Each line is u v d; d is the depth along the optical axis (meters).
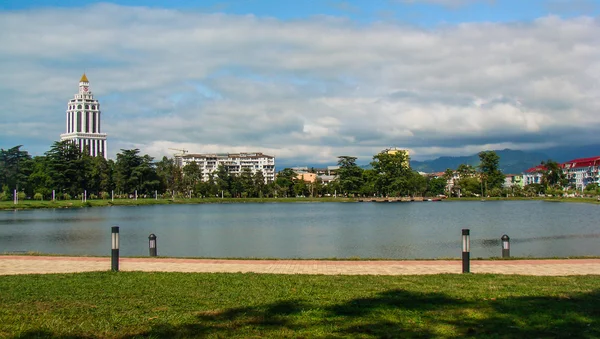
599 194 176.12
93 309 12.34
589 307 12.10
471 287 15.05
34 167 151.88
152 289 14.97
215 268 20.50
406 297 13.52
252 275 17.83
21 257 24.34
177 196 190.12
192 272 18.86
